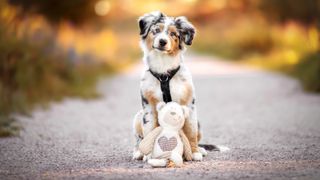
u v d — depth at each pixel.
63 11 23.27
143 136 7.09
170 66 6.98
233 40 36.06
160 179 6.00
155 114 7.03
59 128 10.14
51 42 16.16
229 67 27.53
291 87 17.20
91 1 24.36
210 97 15.55
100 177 6.18
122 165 6.92
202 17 57.84
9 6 15.72
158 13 7.21
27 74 13.21
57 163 7.11
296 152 7.62
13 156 7.57
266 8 33.25
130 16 55.53
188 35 7.16
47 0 22.33
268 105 13.44
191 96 7.10
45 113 11.96
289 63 24.23
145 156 7.10
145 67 7.17
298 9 30.20
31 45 14.38
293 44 26.50
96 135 9.48
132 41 41.34
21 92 12.68
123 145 8.51
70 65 16.58
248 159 7.17
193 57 38.19
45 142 8.69
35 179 6.20
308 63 19.30
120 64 27.92
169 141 6.77
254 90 16.97
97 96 15.37
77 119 11.38
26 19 15.66
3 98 11.59
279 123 10.57
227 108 13.20
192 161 7.05
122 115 12.20
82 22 24.83
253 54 31.78
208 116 11.91
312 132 9.40
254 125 10.44
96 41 25.47
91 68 20.55
